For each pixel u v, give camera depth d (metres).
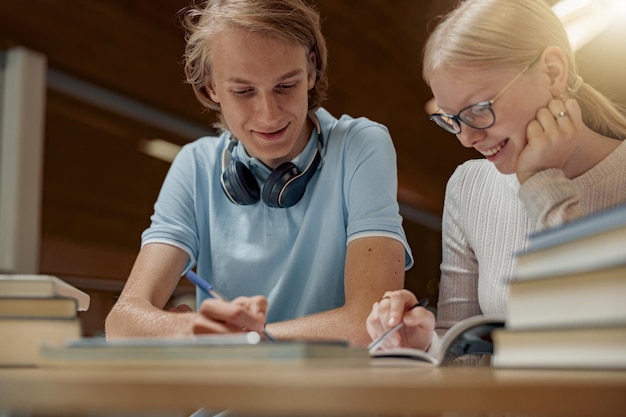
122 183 4.33
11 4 3.49
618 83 1.83
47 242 3.97
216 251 1.66
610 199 1.32
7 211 3.77
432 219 6.62
